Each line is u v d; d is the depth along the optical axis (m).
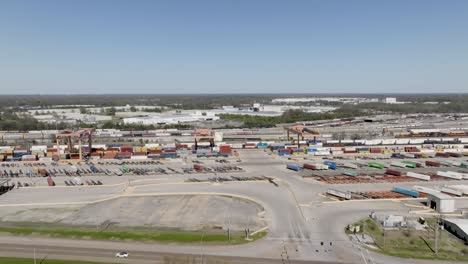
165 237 61.97
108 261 53.28
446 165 121.38
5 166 124.50
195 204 81.19
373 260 53.56
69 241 60.69
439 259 53.81
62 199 85.25
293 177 106.25
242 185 97.00
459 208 77.31
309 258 54.22
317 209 76.88
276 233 64.00
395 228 66.00
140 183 100.00
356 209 76.81
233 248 57.75
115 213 75.31
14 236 62.88
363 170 115.81
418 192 85.50
